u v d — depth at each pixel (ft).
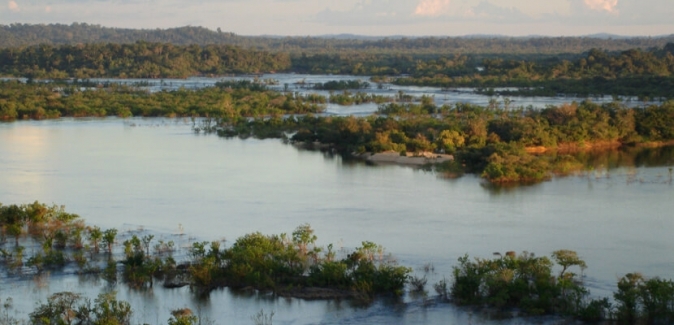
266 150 471.62
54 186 346.74
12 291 203.00
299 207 303.89
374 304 193.47
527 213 289.94
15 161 415.44
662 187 338.75
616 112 511.81
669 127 491.72
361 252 221.66
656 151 458.91
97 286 207.72
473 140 445.37
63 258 226.17
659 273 214.90
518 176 357.20
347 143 476.13
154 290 205.98
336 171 391.86
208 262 211.41
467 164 397.39
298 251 226.79
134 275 208.74
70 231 250.98
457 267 213.66
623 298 180.24
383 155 435.53
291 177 372.58
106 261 229.04
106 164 408.26
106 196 325.21
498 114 584.81
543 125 471.62
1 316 183.21
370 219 282.36
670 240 250.57
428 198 319.47
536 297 191.83
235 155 448.24
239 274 207.31
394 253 236.43
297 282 208.54
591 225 270.87
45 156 434.30
